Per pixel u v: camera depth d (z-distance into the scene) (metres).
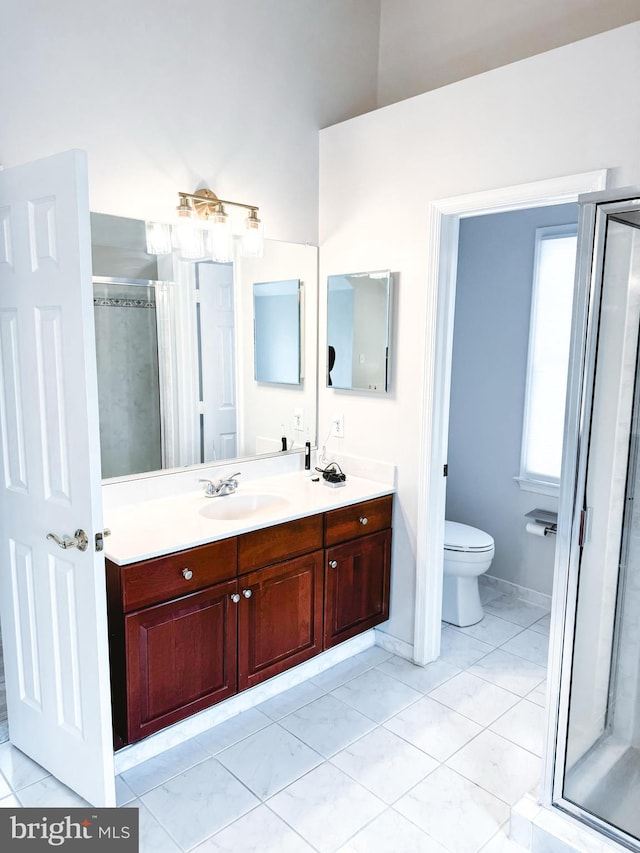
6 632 2.24
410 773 2.21
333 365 3.14
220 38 2.66
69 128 2.28
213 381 2.79
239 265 2.83
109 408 2.47
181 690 2.23
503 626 3.37
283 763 2.26
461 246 3.77
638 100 2.04
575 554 1.73
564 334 3.37
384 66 3.30
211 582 2.27
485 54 2.89
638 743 1.70
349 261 3.04
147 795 2.09
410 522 2.91
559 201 2.32
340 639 2.82
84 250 1.69
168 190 2.58
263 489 2.86
